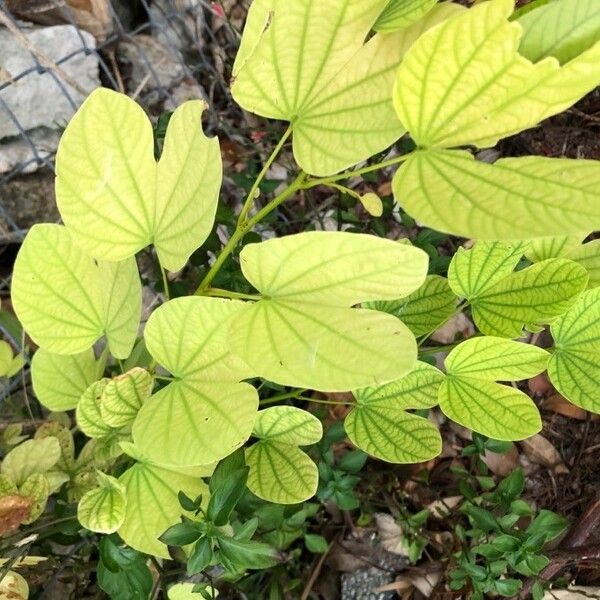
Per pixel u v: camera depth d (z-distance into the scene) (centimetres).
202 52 90
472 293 42
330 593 73
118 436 42
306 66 30
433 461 78
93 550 62
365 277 30
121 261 39
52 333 39
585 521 66
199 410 35
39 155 79
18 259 36
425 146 28
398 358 29
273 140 83
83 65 81
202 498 43
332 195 85
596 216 25
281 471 45
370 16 29
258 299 33
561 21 26
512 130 27
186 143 33
